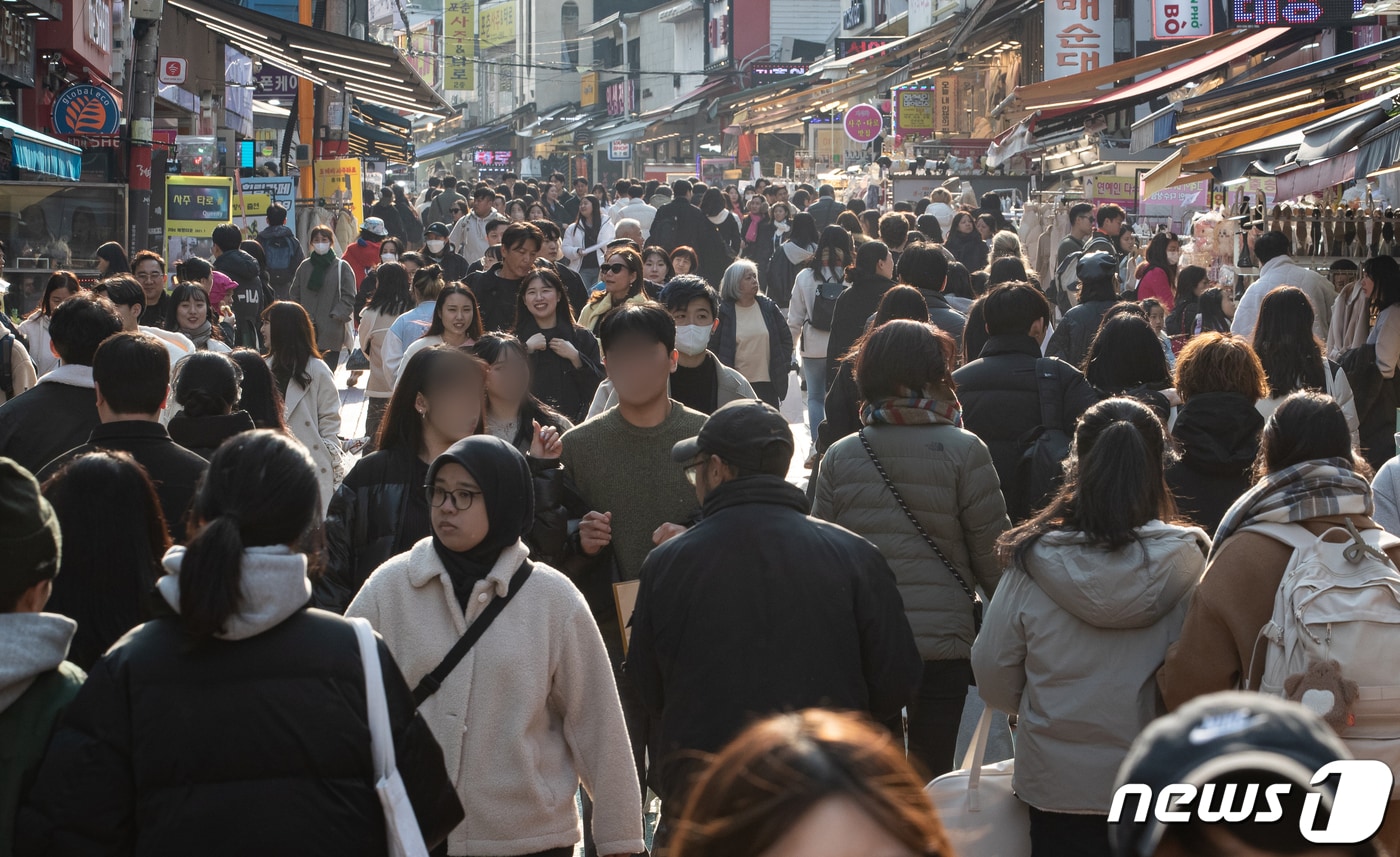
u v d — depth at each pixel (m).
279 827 3.13
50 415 6.55
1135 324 7.34
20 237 16.59
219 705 3.14
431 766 3.35
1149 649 4.61
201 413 6.24
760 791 1.39
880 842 1.37
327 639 3.25
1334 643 4.11
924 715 5.81
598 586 5.83
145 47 21.27
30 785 3.26
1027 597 4.75
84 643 4.26
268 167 36.72
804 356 14.02
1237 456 5.98
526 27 137.62
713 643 4.28
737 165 69.25
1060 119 25.28
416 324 11.28
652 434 5.85
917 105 49.81
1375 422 9.32
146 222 21.34
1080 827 4.67
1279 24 19.31
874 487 5.75
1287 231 13.67
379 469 5.37
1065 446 6.91
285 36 29.17
